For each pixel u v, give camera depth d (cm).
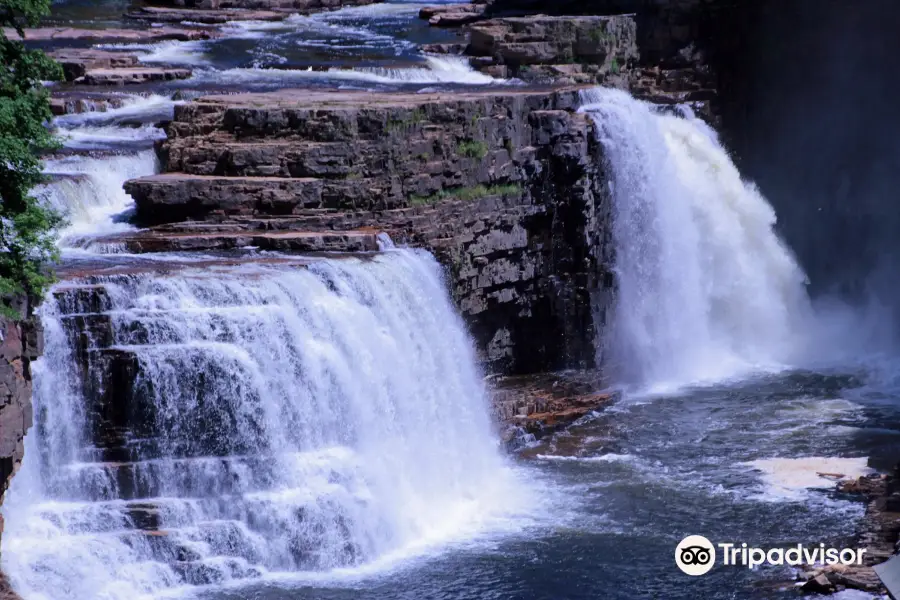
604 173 7588
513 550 5391
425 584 5072
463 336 6512
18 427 4547
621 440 6606
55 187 6159
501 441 6419
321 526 5212
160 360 5156
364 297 5841
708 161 8450
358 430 5625
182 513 5028
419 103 6794
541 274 7425
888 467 6184
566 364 7519
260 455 5288
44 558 4697
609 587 5075
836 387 7494
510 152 7212
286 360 5438
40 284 4862
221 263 5756
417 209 6650
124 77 8425
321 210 6394
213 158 6519
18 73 4959
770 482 6038
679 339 8025
